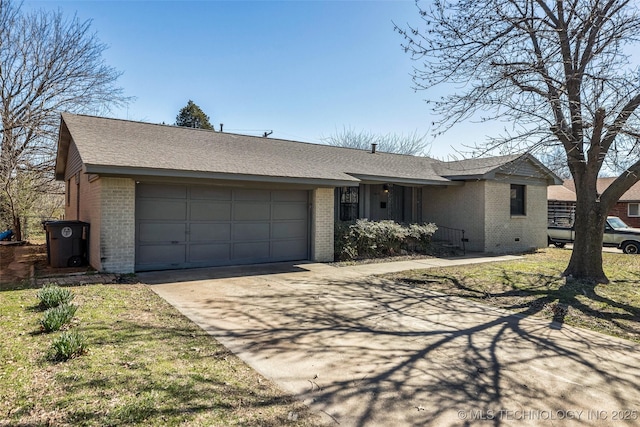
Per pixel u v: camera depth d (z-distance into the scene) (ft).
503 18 23.00
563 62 23.82
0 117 58.39
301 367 12.01
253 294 21.86
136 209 27.32
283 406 9.50
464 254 43.73
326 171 35.60
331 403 9.77
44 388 9.60
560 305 20.51
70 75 63.52
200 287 23.26
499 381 11.39
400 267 33.40
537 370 12.27
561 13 24.59
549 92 24.64
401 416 9.23
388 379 11.31
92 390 9.56
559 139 25.86
